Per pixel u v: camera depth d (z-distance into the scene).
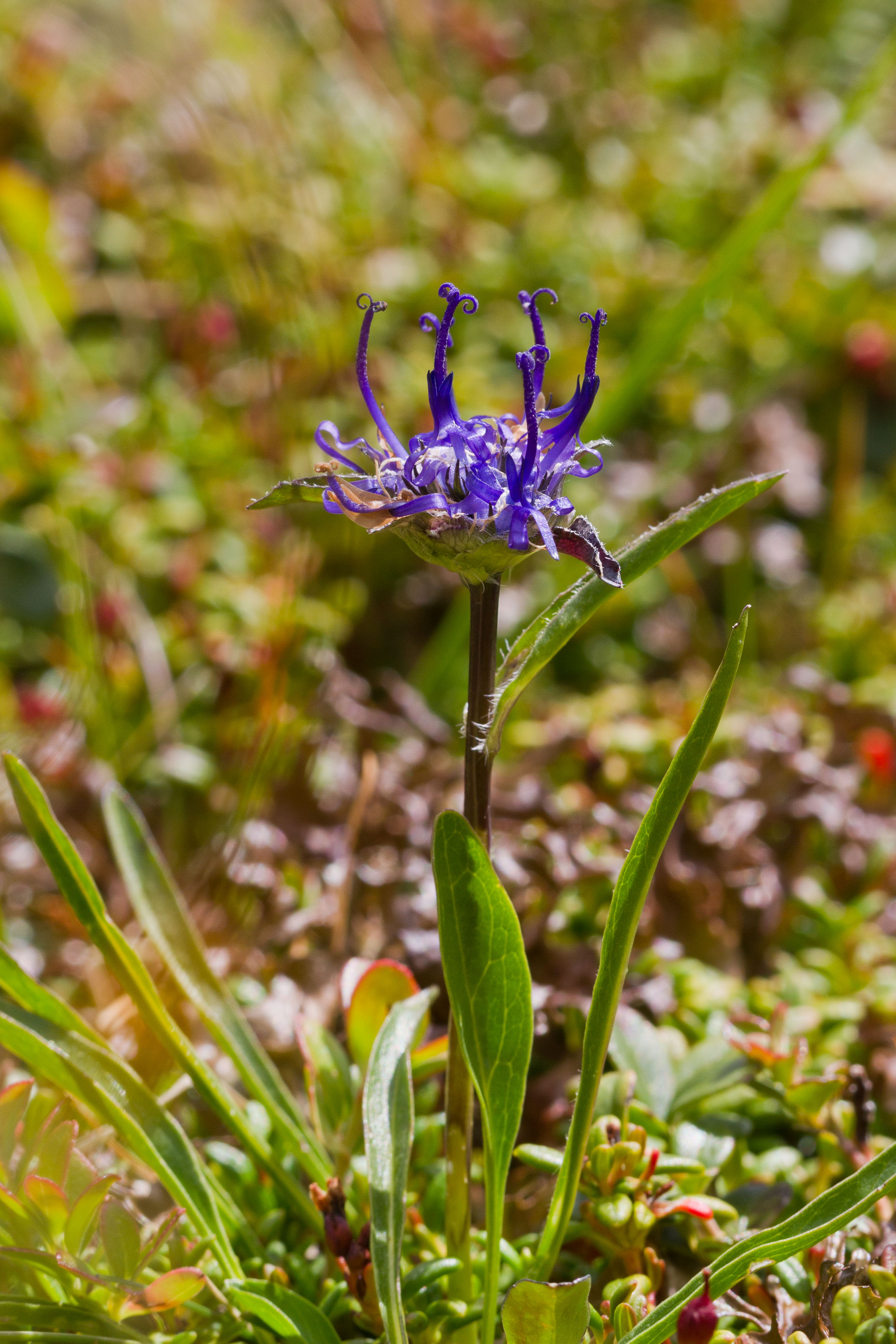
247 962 0.38
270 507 0.30
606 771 0.42
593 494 0.57
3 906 0.41
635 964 0.38
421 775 0.41
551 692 0.53
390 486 0.30
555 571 0.54
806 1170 0.35
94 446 0.57
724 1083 0.34
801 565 0.58
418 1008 0.32
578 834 0.39
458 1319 0.32
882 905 0.40
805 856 0.40
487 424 0.30
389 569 0.55
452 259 0.66
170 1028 0.33
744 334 0.65
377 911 0.39
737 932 0.39
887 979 0.38
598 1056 0.30
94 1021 0.38
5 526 0.55
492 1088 0.31
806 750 0.42
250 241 0.55
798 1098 0.35
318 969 0.38
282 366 0.52
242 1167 0.34
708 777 0.41
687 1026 0.37
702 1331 0.30
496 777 0.42
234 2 0.80
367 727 0.43
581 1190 0.33
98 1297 0.31
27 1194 0.31
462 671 0.51
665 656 0.54
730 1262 0.30
